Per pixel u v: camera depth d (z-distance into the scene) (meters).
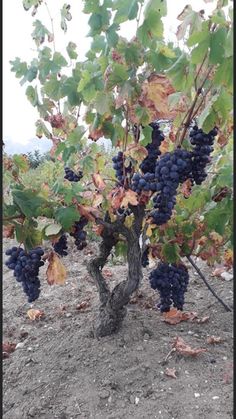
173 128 2.81
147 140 2.44
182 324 3.38
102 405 2.51
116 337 3.03
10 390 2.72
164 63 2.34
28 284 2.64
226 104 2.17
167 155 2.42
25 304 4.07
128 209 2.87
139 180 2.48
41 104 3.11
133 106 2.31
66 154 2.97
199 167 2.50
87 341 3.03
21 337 3.40
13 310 3.95
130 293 2.93
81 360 2.86
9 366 2.95
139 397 2.54
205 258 3.35
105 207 2.61
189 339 3.09
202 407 2.42
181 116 2.54
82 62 2.87
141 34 2.22
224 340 3.11
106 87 2.31
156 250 3.16
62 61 2.98
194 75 2.22
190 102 2.44
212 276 4.41
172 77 2.21
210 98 2.38
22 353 3.09
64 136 3.29
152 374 2.69
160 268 3.09
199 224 3.04
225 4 2.10
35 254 2.55
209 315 3.57
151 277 3.12
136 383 2.64
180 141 2.48
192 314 3.48
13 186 2.48
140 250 2.87
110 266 5.03
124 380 2.66
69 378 2.73
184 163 2.36
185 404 2.45
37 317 3.70
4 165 2.51
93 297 4.07
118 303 2.97
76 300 4.05
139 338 3.04
